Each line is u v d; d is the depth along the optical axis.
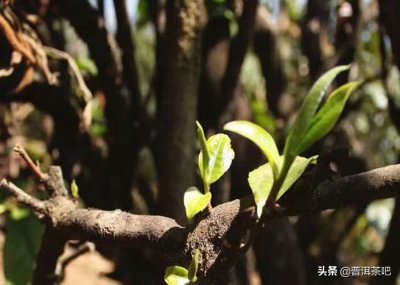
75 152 0.36
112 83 0.34
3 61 0.30
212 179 0.17
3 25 0.28
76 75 0.31
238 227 0.15
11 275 0.31
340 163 0.18
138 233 0.19
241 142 0.38
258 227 0.15
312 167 0.17
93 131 0.36
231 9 0.37
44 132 0.40
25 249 0.32
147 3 0.44
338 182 0.16
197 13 0.29
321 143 0.36
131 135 0.36
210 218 0.17
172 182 0.29
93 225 0.20
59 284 0.29
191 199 0.17
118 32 0.35
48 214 0.22
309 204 0.16
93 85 0.37
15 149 0.22
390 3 0.31
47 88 0.32
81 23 0.33
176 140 0.29
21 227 0.32
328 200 0.16
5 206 0.32
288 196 0.16
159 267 0.31
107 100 0.35
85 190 0.37
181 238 0.18
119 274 0.39
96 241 0.21
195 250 0.17
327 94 0.38
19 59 0.28
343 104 0.14
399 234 0.34
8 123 0.36
